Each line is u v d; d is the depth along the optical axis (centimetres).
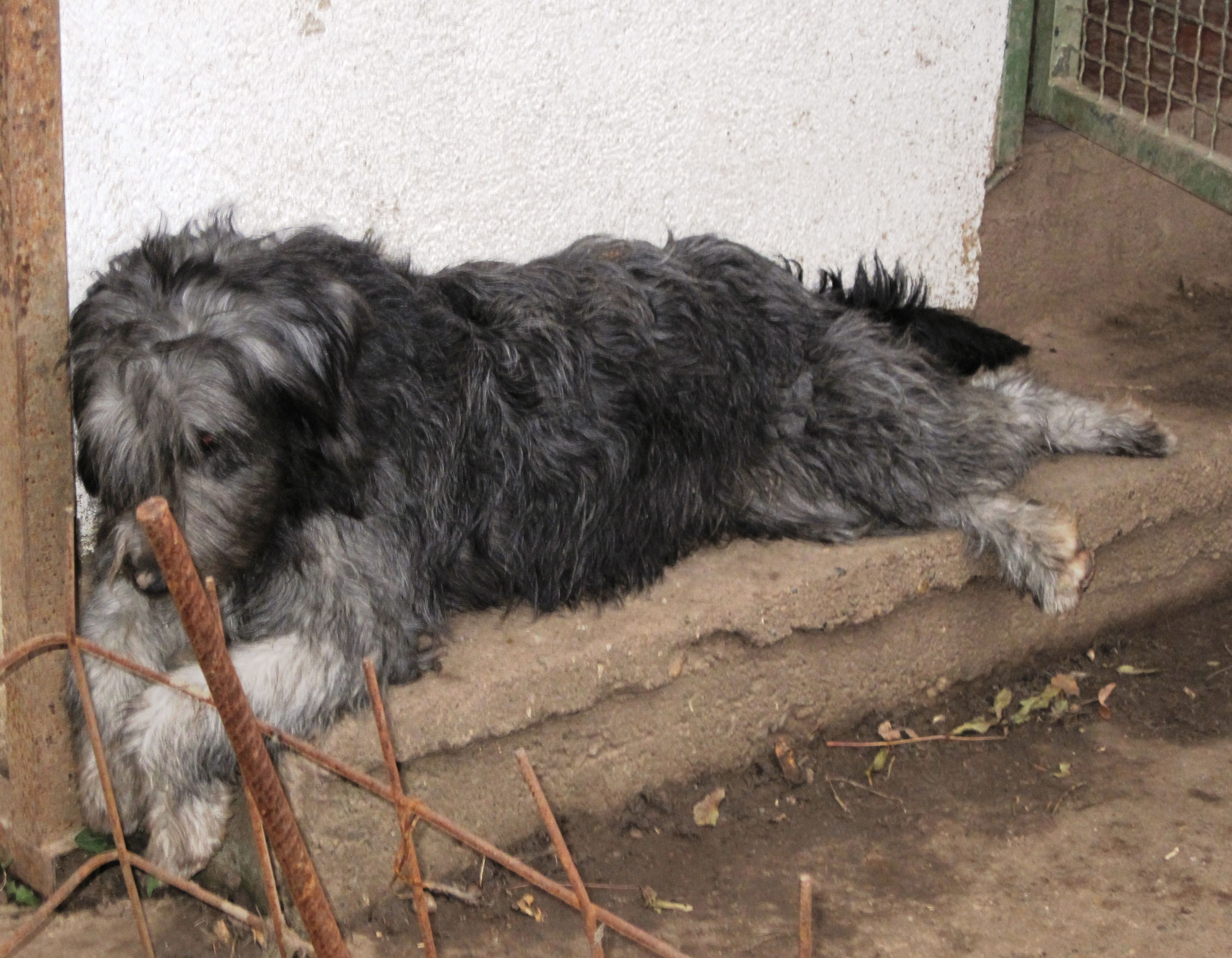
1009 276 424
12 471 325
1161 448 382
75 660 305
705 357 359
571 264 359
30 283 320
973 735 368
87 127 344
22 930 307
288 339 327
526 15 367
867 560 360
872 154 402
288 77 354
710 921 338
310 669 333
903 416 367
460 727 336
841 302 386
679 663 349
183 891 337
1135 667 382
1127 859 346
